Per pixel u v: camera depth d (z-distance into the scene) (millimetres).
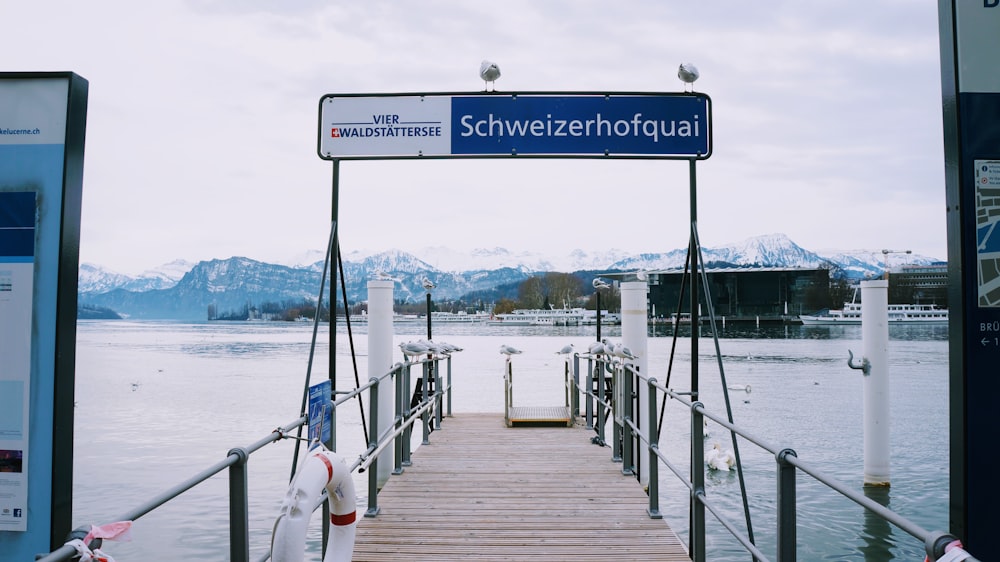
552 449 8852
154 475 14594
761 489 11828
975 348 2898
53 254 3090
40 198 3100
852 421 19203
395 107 6430
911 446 15008
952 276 2975
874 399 11750
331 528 3846
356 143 6422
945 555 1771
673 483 12438
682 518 10281
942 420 18547
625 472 7293
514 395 28266
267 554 3469
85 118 3262
